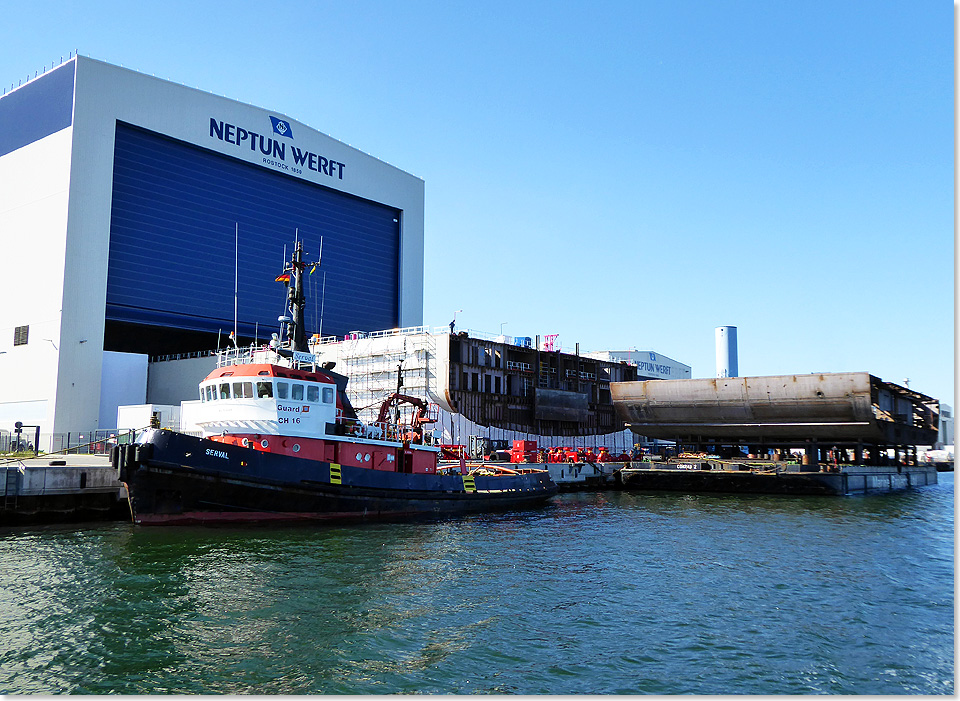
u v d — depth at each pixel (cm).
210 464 2748
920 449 12425
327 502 3069
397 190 9981
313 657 1452
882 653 1556
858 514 4181
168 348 8462
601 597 1975
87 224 6338
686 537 3097
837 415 5781
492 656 1483
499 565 2369
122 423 5700
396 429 3709
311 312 8744
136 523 2755
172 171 7394
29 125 6762
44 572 2100
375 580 2078
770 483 5769
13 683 1300
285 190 8562
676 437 6956
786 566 2453
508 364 7125
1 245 6819
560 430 7825
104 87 6612
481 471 4553
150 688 1286
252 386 3027
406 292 9969
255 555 2375
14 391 6378
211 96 7700
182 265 7419
